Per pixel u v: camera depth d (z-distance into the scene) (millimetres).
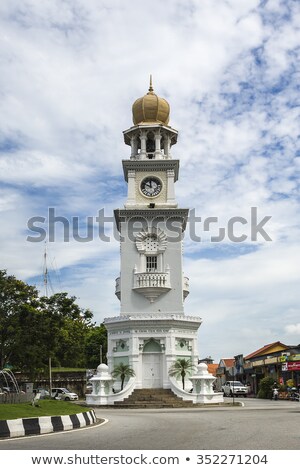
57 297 52938
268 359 70375
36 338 51406
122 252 53531
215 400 45688
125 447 15414
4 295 51344
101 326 90688
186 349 50469
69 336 69938
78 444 16141
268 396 59219
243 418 27406
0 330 50562
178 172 58250
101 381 46469
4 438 17797
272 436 18000
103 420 26594
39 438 17781
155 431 20281
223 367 105500
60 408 24000
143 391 47031
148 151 58125
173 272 52781
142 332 49156
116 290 55969
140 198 55125
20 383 63406
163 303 52062
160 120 57344
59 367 80875
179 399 45562
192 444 15984
